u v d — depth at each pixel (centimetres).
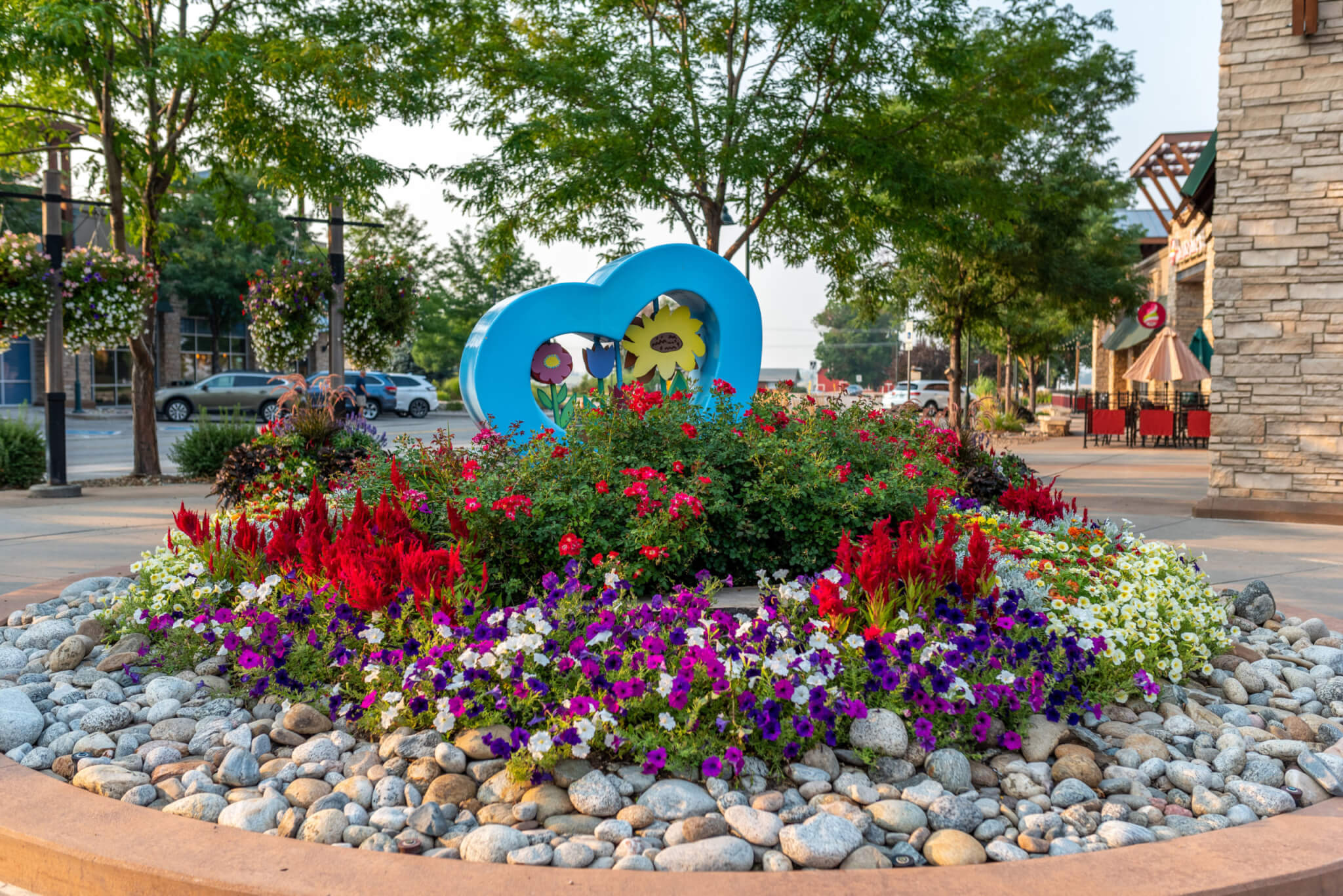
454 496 551
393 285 1507
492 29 1338
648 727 341
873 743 336
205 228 3788
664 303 910
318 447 966
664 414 619
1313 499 995
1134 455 1891
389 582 420
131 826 295
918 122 1330
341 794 316
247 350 4338
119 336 1270
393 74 1309
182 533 698
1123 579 493
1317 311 986
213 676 422
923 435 782
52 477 1223
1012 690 360
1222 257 1021
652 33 1416
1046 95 1402
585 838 292
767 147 1237
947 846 285
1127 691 396
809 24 1227
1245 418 1017
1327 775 330
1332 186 977
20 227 3269
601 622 382
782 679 342
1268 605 551
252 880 262
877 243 1508
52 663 442
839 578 412
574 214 1455
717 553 546
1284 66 989
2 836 292
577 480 549
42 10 1123
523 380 814
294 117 1396
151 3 1370
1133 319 3344
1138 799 320
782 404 736
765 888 257
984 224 1524
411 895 254
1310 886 266
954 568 425
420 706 349
